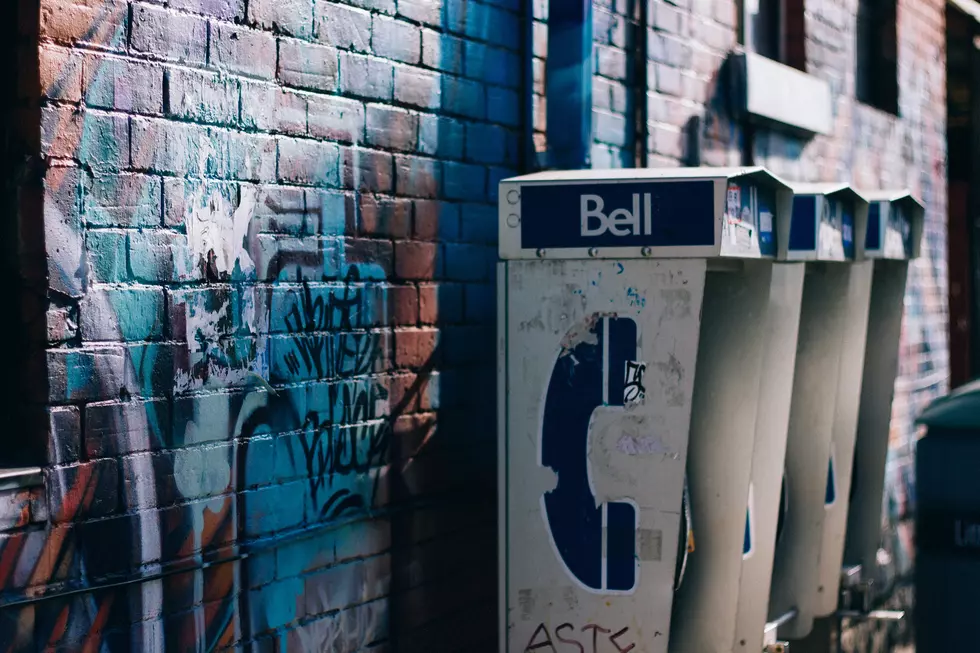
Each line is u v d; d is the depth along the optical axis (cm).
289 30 308
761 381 389
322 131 319
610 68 437
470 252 380
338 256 326
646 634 316
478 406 386
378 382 341
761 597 394
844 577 490
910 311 707
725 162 516
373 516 339
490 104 387
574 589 322
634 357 316
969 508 407
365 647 337
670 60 475
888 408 494
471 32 378
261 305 300
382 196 342
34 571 245
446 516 370
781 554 448
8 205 251
